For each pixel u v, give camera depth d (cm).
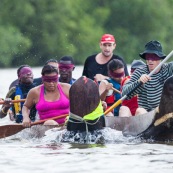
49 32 11425
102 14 13038
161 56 2383
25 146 2161
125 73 2866
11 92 2977
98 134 2225
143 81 2347
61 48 11438
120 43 13262
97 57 2914
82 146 2131
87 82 2230
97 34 12538
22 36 10838
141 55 2419
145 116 2278
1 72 8694
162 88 2369
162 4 13675
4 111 2897
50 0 11500
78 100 2220
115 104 2408
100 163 1827
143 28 13562
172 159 1870
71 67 2905
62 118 2472
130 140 2231
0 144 2220
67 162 1845
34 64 10662
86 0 12850
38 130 2384
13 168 1775
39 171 1731
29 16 11181
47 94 2480
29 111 2606
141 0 13462
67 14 11781
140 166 1783
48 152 2019
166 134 2205
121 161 1850
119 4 13388
